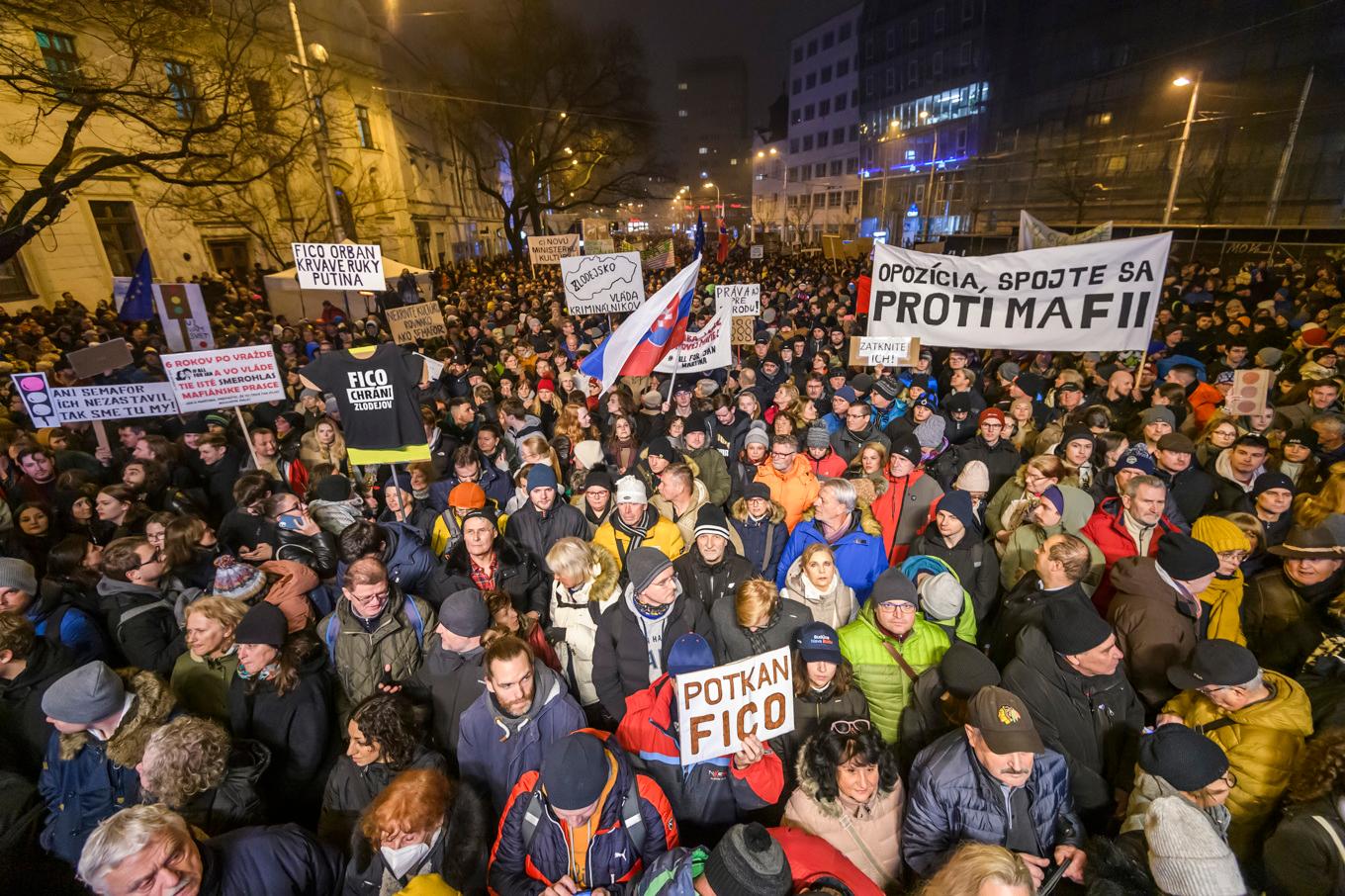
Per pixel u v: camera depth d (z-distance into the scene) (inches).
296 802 115.2
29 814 101.8
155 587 146.6
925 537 159.8
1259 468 187.8
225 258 863.1
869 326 252.1
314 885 89.1
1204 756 82.0
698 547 148.1
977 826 91.1
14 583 133.6
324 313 655.1
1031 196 1696.6
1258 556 158.7
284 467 248.8
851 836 94.8
